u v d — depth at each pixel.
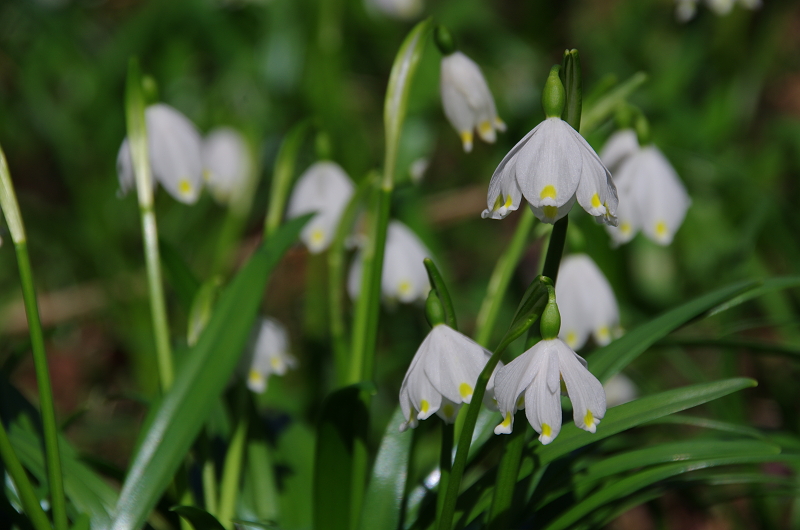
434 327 0.75
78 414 0.86
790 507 0.95
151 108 0.84
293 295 1.44
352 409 0.80
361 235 0.89
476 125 0.83
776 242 1.07
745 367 1.14
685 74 1.49
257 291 0.81
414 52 0.81
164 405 0.80
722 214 1.31
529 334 0.75
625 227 0.84
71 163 1.51
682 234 1.31
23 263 0.76
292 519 0.85
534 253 1.37
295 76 1.55
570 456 0.81
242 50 1.61
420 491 0.82
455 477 0.75
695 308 0.81
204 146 1.14
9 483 0.81
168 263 0.84
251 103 1.54
